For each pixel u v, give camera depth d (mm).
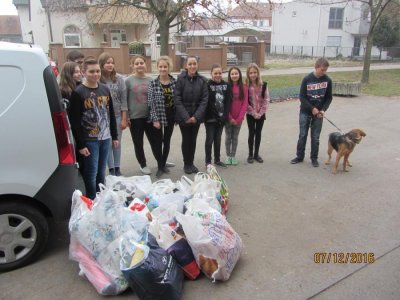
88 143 4004
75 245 3098
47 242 3328
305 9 38125
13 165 3076
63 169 3250
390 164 6098
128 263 2699
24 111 3053
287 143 7352
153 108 5156
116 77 5012
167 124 5324
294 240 3709
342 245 3619
